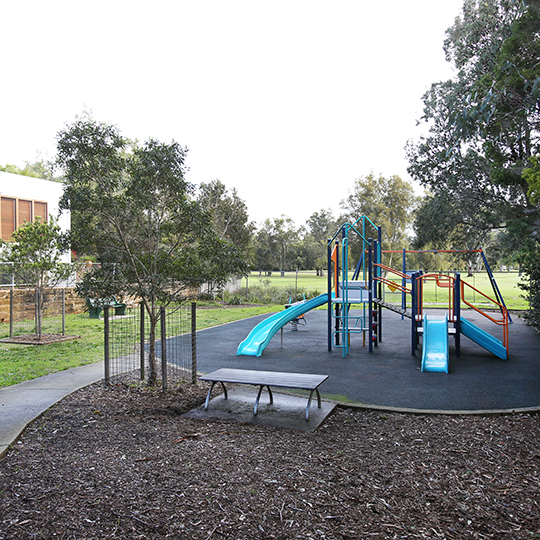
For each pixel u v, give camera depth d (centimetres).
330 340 1086
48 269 1195
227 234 3500
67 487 335
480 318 1817
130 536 270
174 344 1151
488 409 592
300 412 564
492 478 361
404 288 1090
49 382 704
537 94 610
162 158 625
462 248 2517
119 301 688
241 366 898
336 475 363
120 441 444
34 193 2084
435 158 2134
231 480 349
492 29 1819
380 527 283
